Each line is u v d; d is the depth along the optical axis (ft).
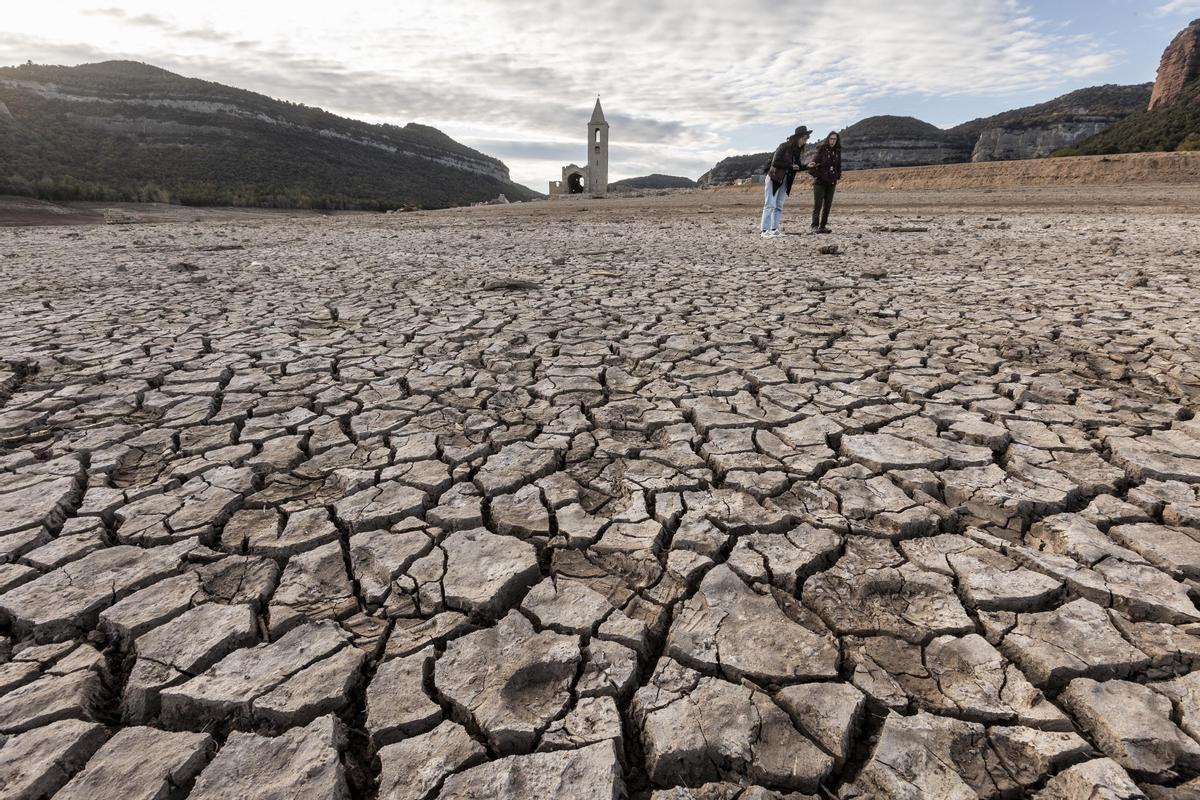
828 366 11.74
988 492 7.16
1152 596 5.37
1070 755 4.09
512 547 6.45
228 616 5.54
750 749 4.24
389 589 5.90
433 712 4.57
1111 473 7.53
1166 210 42.29
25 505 7.20
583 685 4.79
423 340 14.07
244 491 7.66
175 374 11.77
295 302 18.21
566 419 9.66
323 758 4.18
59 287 20.88
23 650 5.25
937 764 4.10
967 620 5.30
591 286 20.15
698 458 8.29
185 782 4.17
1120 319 14.16
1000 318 14.73
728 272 22.16
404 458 8.46
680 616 5.49
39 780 4.09
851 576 5.89
